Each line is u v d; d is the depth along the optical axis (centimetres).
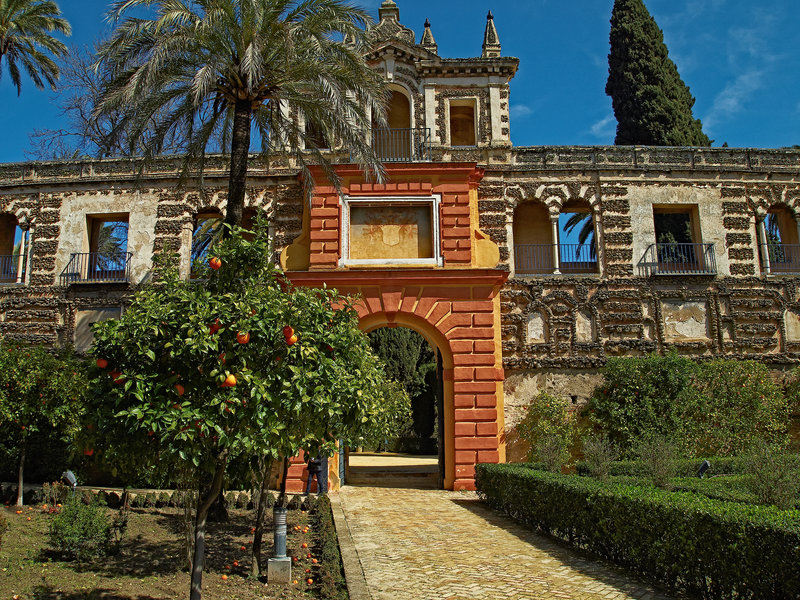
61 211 2477
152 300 734
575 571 986
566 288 2378
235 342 706
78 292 2405
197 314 693
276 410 715
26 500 1641
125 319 707
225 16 1505
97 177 2477
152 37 1517
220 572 1002
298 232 2372
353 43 2175
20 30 2606
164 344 686
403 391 2575
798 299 2416
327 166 1919
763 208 2480
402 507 1681
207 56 1527
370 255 2197
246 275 803
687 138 3294
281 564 934
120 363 707
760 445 1166
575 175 2462
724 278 2405
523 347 2314
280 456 762
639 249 2408
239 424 698
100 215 2486
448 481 2062
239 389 688
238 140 1571
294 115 2133
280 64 1608
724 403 2197
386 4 2658
